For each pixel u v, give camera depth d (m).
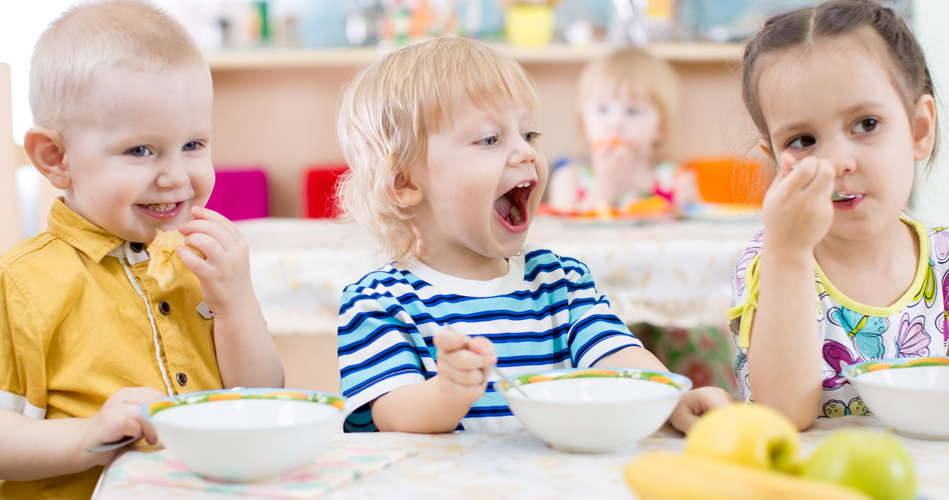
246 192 3.57
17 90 3.35
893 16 0.84
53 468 0.71
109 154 0.80
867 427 0.71
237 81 3.86
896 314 0.92
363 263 1.26
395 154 0.94
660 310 1.37
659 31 3.65
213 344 0.92
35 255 0.84
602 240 1.45
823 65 0.77
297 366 2.07
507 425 0.91
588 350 0.92
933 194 1.38
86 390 0.82
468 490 0.52
